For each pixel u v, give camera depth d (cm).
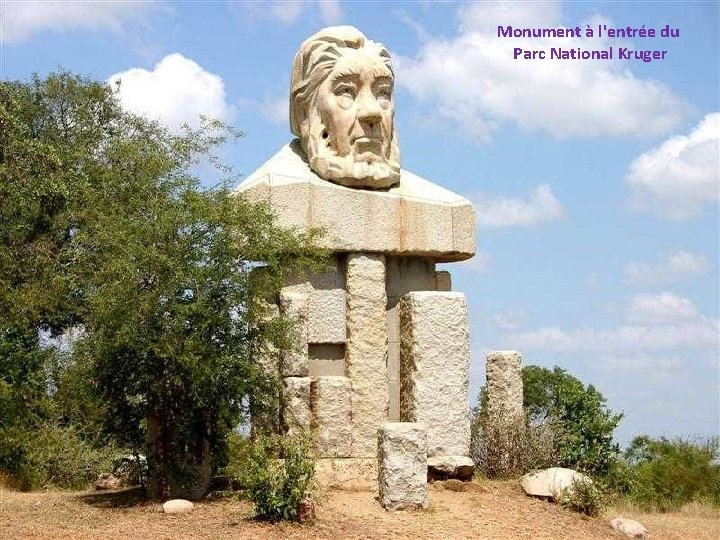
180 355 1183
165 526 1079
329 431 1316
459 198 1471
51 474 1702
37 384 1673
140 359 1223
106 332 1203
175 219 1218
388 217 1405
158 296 1196
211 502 1219
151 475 1255
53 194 2194
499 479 1434
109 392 1256
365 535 1052
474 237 1455
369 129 1419
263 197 1365
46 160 2217
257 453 1113
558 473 1317
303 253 1327
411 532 1077
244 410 1260
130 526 1083
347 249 1380
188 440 1274
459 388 1376
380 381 1379
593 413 1502
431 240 1425
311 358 1378
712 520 1431
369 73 1430
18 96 2462
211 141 1406
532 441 1461
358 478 1282
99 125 2583
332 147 1427
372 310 1385
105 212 1819
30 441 1670
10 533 1058
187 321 1205
